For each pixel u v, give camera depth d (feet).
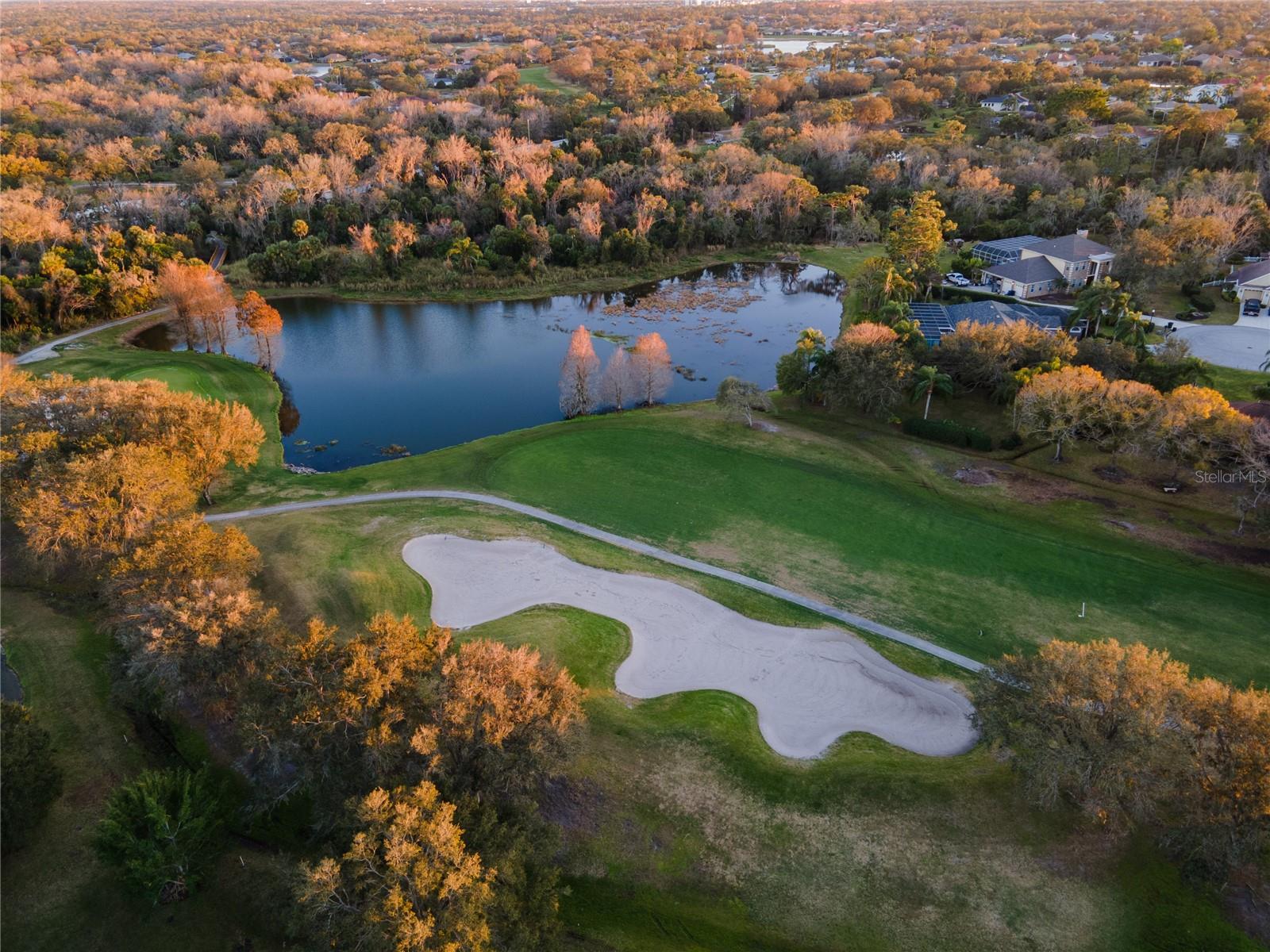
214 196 536.42
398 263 493.36
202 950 120.57
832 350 312.50
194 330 384.06
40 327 384.47
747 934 122.83
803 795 143.43
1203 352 343.67
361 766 120.16
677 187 574.15
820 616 196.54
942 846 132.26
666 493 254.47
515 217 531.09
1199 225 416.46
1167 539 227.20
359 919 102.01
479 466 273.33
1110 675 124.26
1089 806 129.18
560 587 205.67
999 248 480.23
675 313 449.48
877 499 250.57
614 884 129.29
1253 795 110.01
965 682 174.09
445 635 135.54
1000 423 296.10
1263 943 114.32
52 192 526.16
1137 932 117.70
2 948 120.06
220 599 148.66
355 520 235.61
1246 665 177.27
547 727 123.54
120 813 120.06
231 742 155.33
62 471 197.88
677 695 171.12
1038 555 220.64
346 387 357.20
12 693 166.61
